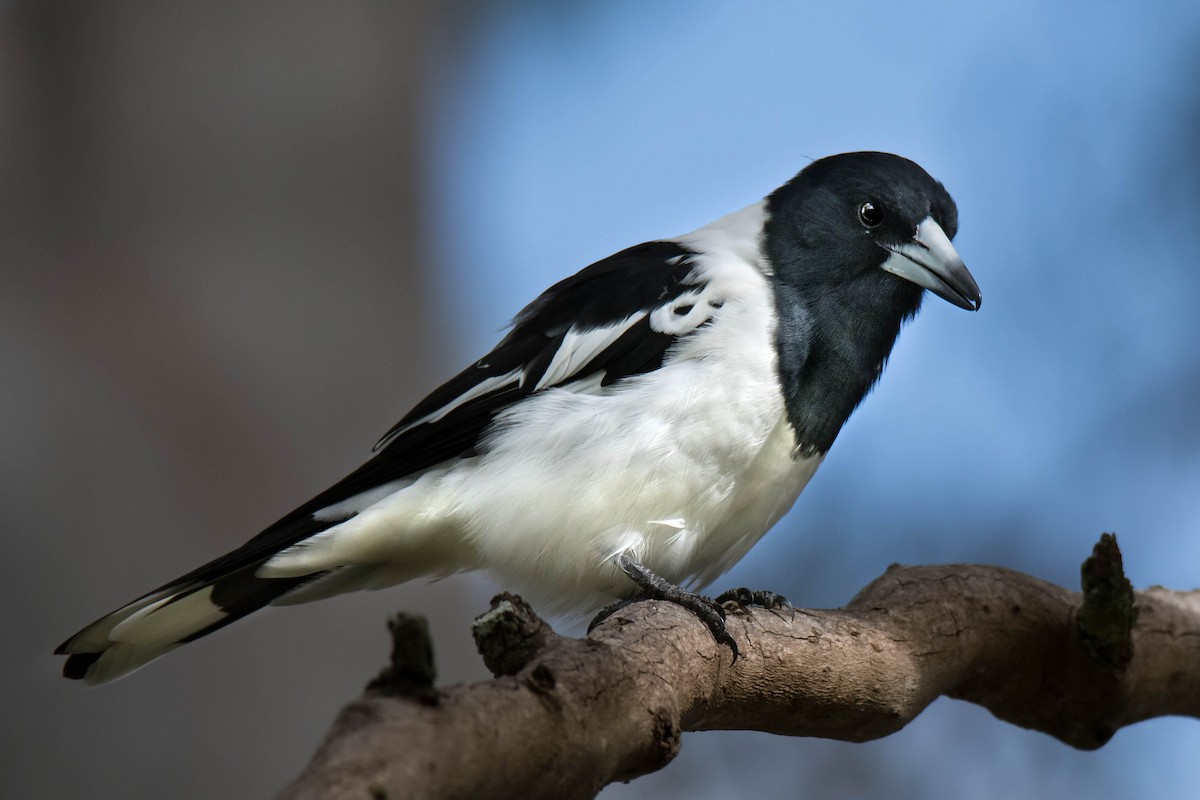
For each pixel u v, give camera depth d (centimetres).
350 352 1321
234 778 1155
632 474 915
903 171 1017
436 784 469
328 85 1352
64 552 1146
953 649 806
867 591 830
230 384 1243
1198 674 865
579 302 979
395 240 1378
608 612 874
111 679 916
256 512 1229
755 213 1037
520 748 516
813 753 1373
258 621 1195
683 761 1380
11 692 1123
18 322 1190
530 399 950
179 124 1285
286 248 1307
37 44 1269
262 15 1323
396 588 1266
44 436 1159
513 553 934
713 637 704
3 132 1244
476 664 1291
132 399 1197
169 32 1291
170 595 906
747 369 931
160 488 1186
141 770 1138
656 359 941
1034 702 853
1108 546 821
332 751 454
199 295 1256
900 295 1017
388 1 1392
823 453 971
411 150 1408
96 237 1248
